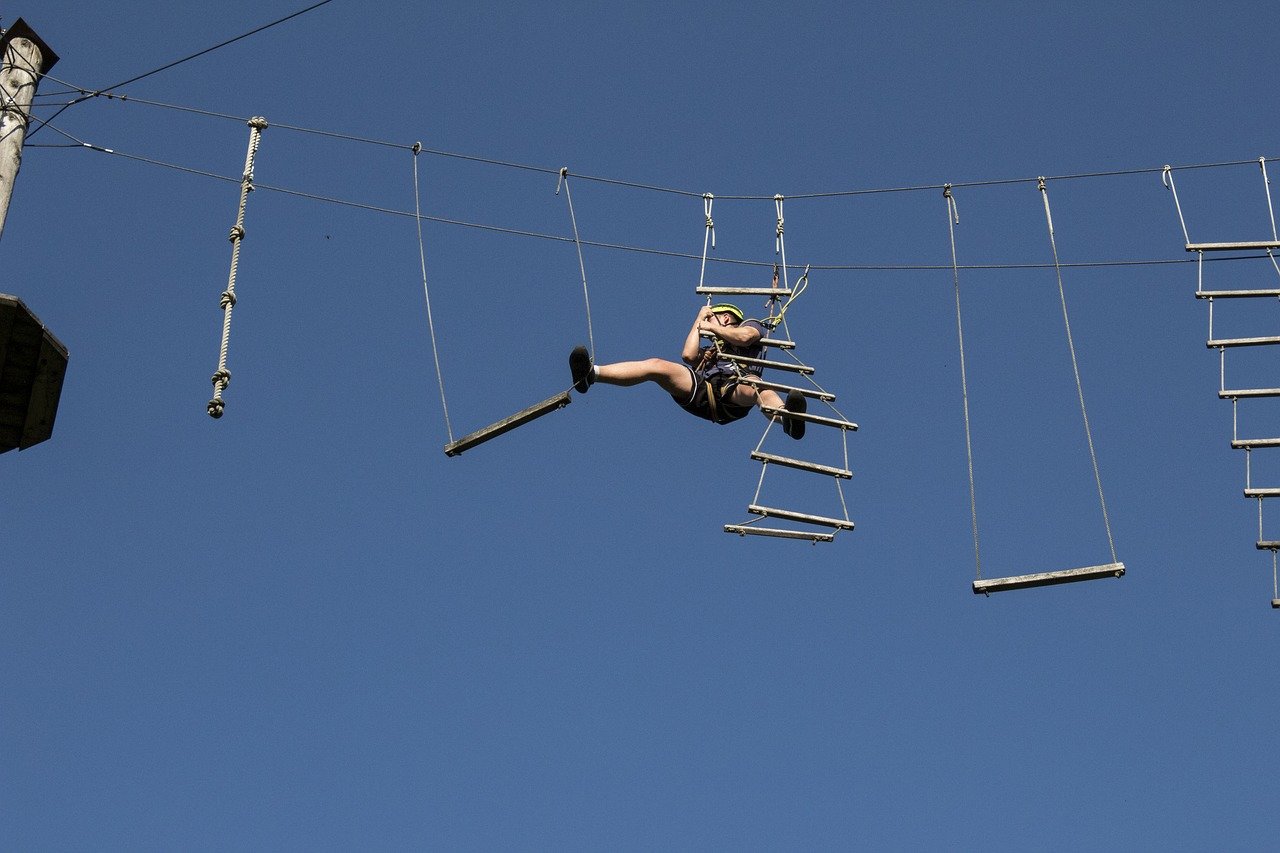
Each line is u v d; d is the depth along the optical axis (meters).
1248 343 19.70
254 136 18.97
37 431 17.12
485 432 18.31
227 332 17.69
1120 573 18.14
